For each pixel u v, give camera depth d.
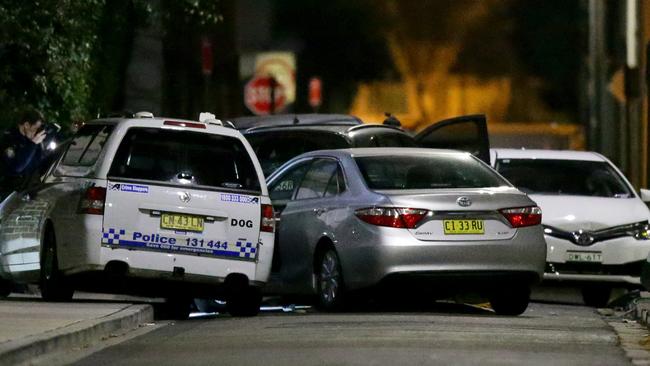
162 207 44.00
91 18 65.69
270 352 34.00
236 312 46.16
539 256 45.03
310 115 66.38
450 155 47.25
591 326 41.25
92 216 43.41
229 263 44.81
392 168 46.22
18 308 41.47
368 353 33.47
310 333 38.12
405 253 43.66
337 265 45.47
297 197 49.03
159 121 44.78
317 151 49.16
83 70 65.56
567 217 54.66
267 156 56.03
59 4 62.97
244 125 65.56
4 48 62.41
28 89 63.31
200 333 39.19
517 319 43.28
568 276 54.22
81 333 36.00
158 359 33.09
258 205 45.28
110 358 33.44
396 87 148.12
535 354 33.69
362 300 45.56
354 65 147.00
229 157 45.31
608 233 54.50
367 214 44.34
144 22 70.88
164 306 50.84
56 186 45.66
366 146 55.22
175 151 44.62
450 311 48.75
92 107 71.44
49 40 62.81
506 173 58.66
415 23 152.38
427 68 149.62
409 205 43.97
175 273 44.12
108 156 43.88
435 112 147.62
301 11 142.38
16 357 31.28
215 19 72.19
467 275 44.16
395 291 44.38
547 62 147.12
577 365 31.78
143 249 43.81
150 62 74.62
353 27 146.62
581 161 59.22
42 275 45.78
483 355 33.22
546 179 58.34
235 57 124.81
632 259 54.47
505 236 44.62
